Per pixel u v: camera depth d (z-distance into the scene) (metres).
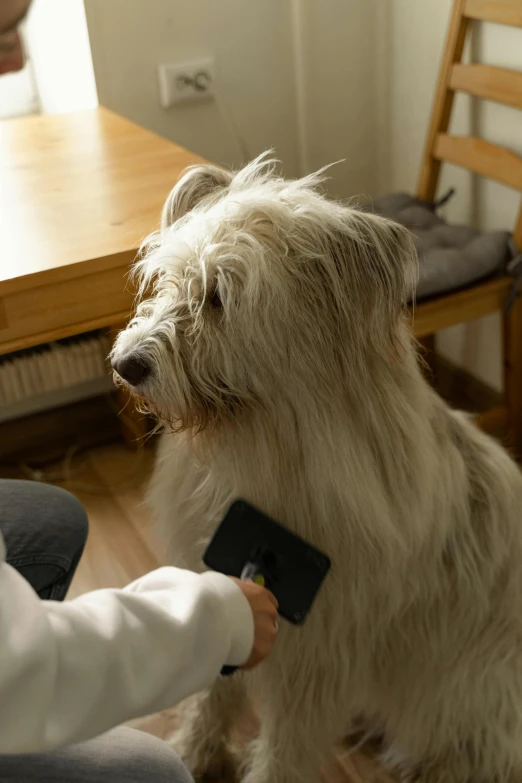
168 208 1.29
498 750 1.43
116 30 2.34
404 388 1.18
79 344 2.30
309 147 2.69
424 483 1.18
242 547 1.15
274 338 1.07
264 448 1.15
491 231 2.09
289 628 1.25
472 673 1.38
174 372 1.09
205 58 2.48
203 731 1.54
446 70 2.21
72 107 2.52
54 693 0.72
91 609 0.78
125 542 2.06
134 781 0.91
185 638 0.82
